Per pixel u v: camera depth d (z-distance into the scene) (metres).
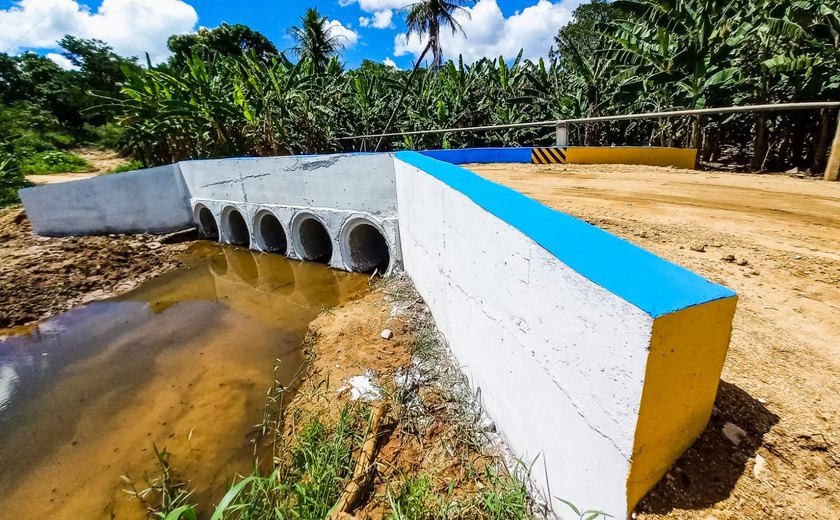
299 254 10.62
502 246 2.92
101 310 8.54
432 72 19.86
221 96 14.70
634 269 1.84
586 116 14.30
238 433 4.61
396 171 7.59
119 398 5.48
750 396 2.04
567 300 2.12
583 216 5.02
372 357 5.23
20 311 8.35
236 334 7.04
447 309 4.83
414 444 3.75
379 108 16.94
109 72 45.53
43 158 25.92
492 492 2.81
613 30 13.45
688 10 10.51
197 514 3.63
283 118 14.93
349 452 3.64
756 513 1.58
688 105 10.89
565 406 2.28
